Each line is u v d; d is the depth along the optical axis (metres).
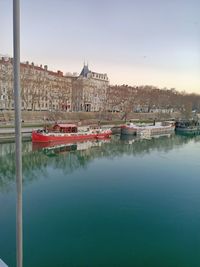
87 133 70.69
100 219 23.52
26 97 100.06
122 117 118.25
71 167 43.09
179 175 38.84
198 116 147.00
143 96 144.00
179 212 25.47
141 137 83.81
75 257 17.48
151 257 17.67
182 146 66.44
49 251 18.11
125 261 17.17
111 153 55.41
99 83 155.25
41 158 49.41
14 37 5.63
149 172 40.34
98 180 35.81
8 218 23.50
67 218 23.67
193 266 16.70
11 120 79.38
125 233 21.08
